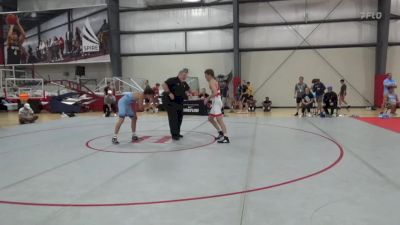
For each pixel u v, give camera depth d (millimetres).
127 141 8914
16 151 7984
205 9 21844
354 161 6324
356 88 20438
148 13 22578
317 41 20594
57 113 20094
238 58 20953
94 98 21062
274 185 4965
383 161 6301
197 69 22281
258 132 10086
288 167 5984
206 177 5465
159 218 3828
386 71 20062
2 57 24625
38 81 23266
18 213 4094
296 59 20953
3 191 4984
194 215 3891
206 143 8438
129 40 22984
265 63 21312
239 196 4516
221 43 21781
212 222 3680
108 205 4289
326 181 5109
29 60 24391
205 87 22281
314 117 13961
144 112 18734
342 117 13719
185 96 9133
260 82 21500
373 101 20297
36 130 11414
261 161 6477
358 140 8492
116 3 22594
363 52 20172
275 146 7922
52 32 23844
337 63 20516
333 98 14734
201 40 22062
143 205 4258
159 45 22656
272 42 21109
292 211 3941
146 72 23016
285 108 21062
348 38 20250
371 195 4453
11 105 21328
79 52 23344
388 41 19844
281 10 20828
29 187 5152
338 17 20250
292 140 8656
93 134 10289
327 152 7152
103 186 5105
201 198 4469
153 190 4855
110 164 6477
